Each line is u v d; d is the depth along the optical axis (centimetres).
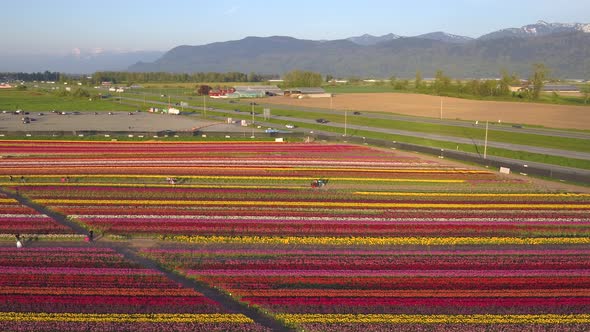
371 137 9562
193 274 3400
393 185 5875
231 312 2919
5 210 4700
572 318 2875
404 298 3069
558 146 8438
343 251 3828
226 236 4141
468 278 3331
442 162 7169
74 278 3297
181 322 2820
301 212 4797
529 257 3684
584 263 3562
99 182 5919
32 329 2750
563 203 5100
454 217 4653
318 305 3000
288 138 9131
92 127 10662
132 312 2916
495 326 2797
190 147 8212
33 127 10575
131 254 3797
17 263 3509
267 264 3538
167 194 5331
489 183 5916
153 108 14875
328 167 6769
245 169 6581
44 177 6062
